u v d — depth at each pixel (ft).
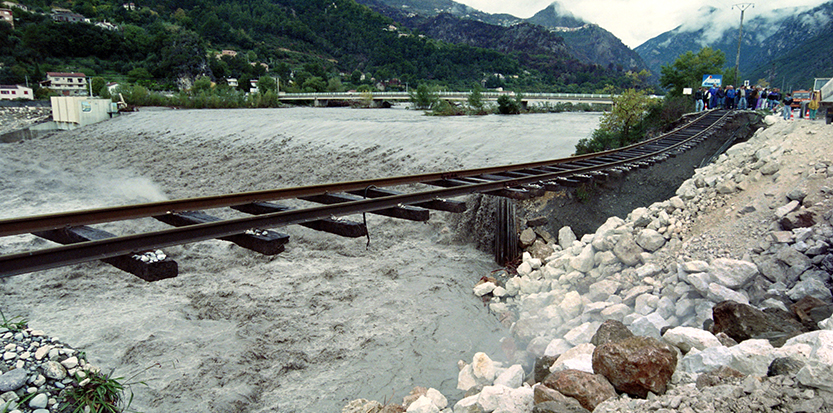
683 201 34.30
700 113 87.66
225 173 83.15
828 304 18.63
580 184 43.09
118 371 23.59
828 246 22.35
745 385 12.94
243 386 22.85
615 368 15.07
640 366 14.58
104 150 121.08
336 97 291.58
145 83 478.18
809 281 20.57
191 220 21.83
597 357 15.89
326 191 30.40
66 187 78.64
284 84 532.73
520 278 33.27
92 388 17.24
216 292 33.14
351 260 39.70
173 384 22.65
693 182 37.65
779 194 28.53
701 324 20.76
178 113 170.50
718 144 67.77
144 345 25.95
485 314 30.53
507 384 19.49
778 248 24.08
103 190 76.02
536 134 78.43
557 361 19.10
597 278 29.58
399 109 226.17
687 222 31.45
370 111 198.70
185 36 549.13
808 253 22.59
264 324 28.84
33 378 16.07
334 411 21.24
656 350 15.01
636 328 20.45
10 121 176.04
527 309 29.43
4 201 68.18
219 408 21.17
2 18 525.75
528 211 43.19
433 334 27.71
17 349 16.99
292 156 85.71
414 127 88.22
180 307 30.96
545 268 33.47
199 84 345.51
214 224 20.27
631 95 77.77
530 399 16.33
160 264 17.80
